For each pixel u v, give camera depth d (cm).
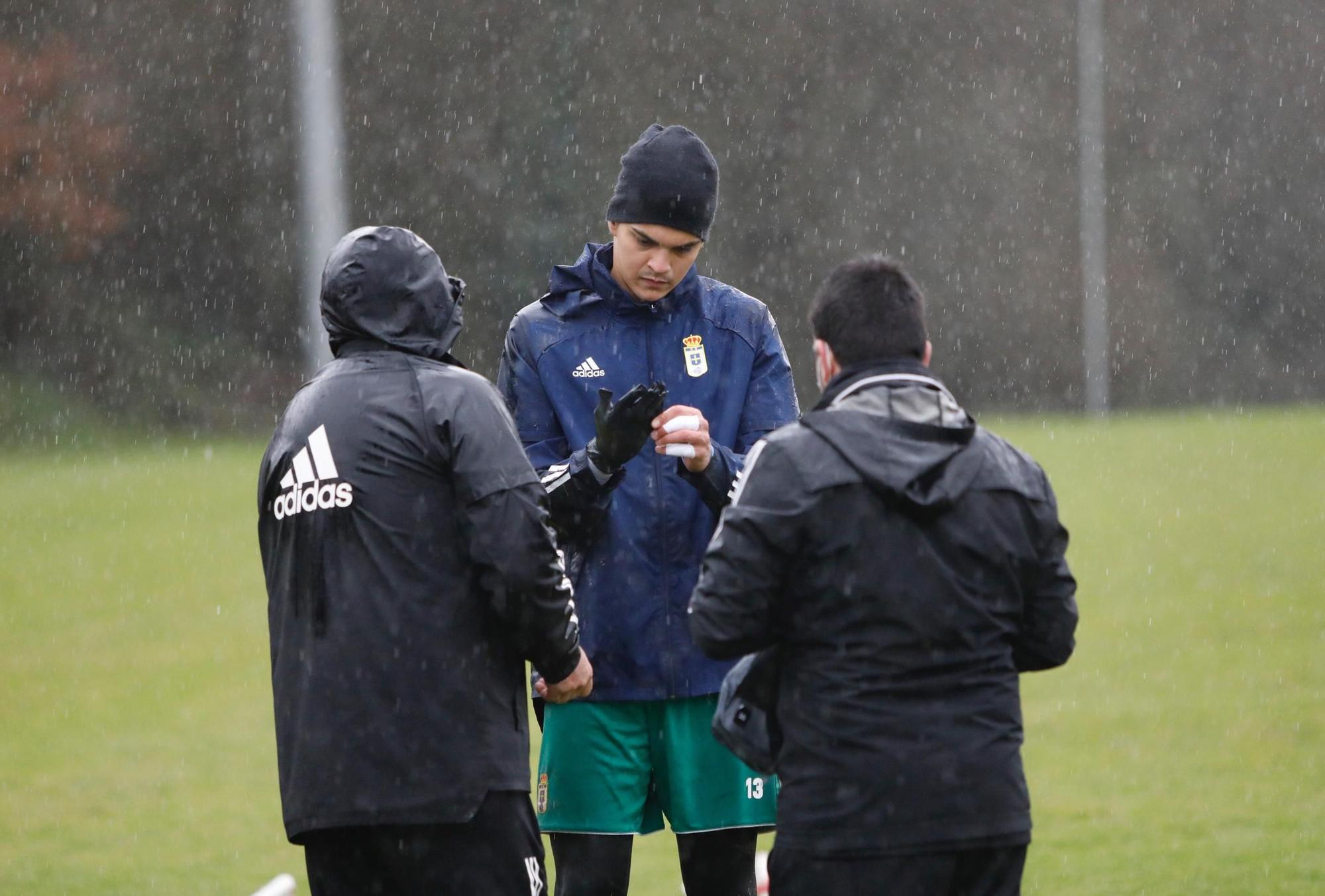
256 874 2262
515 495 1226
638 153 1484
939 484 1119
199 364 9900
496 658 1258
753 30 11781
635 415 1396
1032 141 12131
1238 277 11975
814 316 1209
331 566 1235
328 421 1255
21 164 9881
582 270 1551
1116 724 3052
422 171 10956
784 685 1158
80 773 2883
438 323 1311
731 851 1534
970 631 1123
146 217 10269
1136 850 2220
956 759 1103
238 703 3441
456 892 1224
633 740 1512
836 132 11950
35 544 5344
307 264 7056
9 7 10106
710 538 1507
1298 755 2775
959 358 11706
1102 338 10462
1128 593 4300
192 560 5059
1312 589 4231
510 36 11125
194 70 10400
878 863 1098
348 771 1212
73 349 9681
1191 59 12262
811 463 1131
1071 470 6562
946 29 12131
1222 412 10050
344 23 10875
